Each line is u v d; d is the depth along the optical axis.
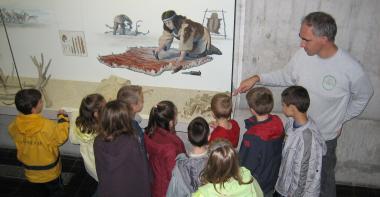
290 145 2.28
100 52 3.18
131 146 2.17
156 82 3.20
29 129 2.64
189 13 2.81
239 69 3.01
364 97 2.50
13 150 3.90
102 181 2.25
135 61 3.14
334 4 2.60
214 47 2.90
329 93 2.49
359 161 3.21
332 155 2.73
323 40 2.31
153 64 3.11
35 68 3.40
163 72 3.12
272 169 2.46
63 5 3.02
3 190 3.33
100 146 2.16
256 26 2.79
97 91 3.25
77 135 2.64
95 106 2.46
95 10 2.98
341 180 3.35
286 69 2.74
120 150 2.15
